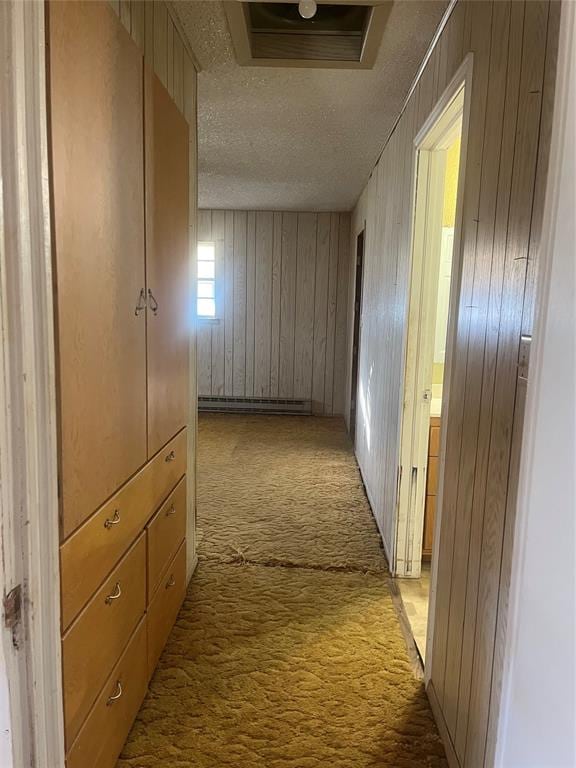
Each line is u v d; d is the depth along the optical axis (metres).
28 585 0.93
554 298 0.77
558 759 0.72
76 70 1.13
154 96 1.67
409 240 2.59
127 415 1.52
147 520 1.76
